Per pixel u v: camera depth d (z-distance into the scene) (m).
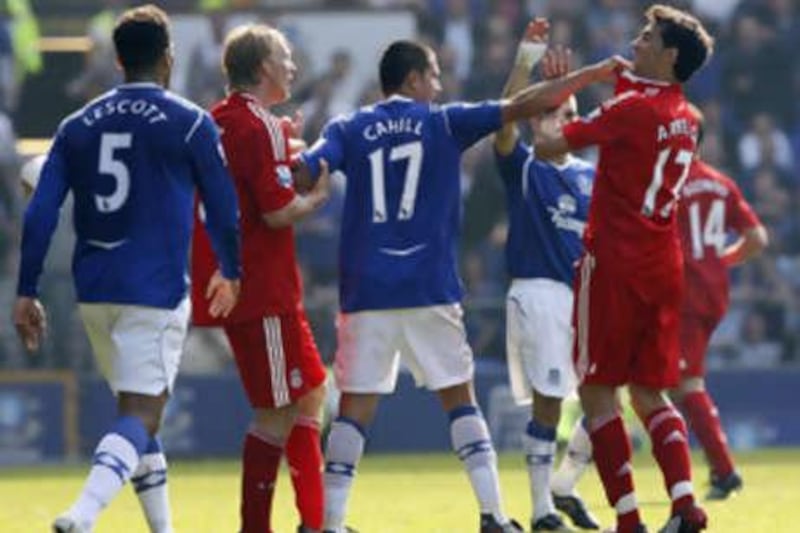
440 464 49.41
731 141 64.94
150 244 24.97
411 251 27.42
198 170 25.11
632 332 27.02
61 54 62.91
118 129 25.06
